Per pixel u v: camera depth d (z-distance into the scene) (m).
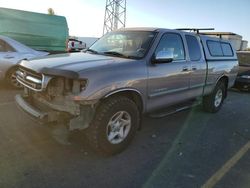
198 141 4.66
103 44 4.95
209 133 5.11
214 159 3.99
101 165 3.57
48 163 3.51
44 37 12.38
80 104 3.32
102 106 3.61
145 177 3.36
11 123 4.72
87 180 3.20
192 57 5.32
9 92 7.15
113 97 3.75
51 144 4.03
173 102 4.95
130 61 3.98
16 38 11.51
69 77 3.25
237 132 5.29
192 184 3.28
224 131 5.29
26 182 3.06
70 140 3.77
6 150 3.74
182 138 4.75
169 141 4.57
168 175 3.44
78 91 3.31
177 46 4.91
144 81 4.07
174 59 4.83
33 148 3.87
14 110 5.46
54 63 3.62
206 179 3.41
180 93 5.05
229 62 6.75
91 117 3.48
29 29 11.84
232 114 6.66
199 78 5.55
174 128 5.26
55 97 3.46
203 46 5.76
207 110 6.55
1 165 3.36
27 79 3.81
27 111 3.63
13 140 4.07
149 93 4.25
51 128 3.43
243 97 9.32
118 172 3.43
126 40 4.66
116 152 3.88
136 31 4.80
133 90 3.91
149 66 4.17
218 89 6.50
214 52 6.22
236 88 10.47
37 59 4.00
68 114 3.42
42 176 3.21
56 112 3.44
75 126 3.36
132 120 3.99
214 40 6.32
